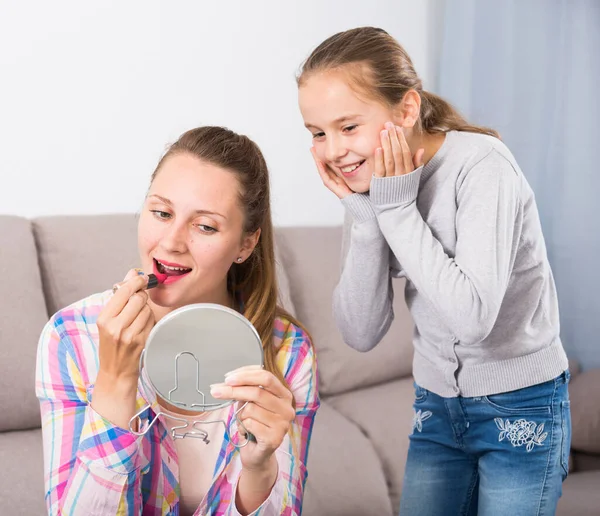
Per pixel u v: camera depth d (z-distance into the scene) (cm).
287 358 127
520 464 141
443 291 127
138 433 102
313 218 282
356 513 199
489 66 279
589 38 264
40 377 115
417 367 155
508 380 141
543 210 274
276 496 106
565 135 269
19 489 168
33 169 233
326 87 131
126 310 100
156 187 112
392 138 129
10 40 225
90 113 239
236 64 261
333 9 276
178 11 249
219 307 95
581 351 273
